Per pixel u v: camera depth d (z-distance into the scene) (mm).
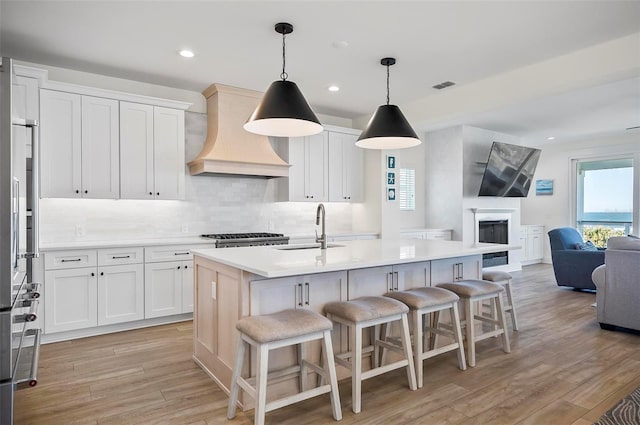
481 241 7043
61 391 2566
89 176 3865
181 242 4121
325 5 2830
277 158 4852
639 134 7258
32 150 2236
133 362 3059
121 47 3510
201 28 3160
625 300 3711
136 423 2195
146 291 3936
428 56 3752
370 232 5781
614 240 3842
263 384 2012
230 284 2514
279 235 4875
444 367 2947
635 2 2795
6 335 1694
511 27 3176
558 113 5836
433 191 7176
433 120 5043
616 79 3500
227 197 5059
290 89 2742
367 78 4359
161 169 4281
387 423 2188
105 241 4098
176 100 4645
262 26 3131
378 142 3617
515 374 2818
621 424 2164
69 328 3553
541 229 8609
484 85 4441
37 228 2307
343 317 2404
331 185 5695
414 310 2660
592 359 3100
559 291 5707
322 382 2600
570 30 3238
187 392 2561
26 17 2967
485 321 3344
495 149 6508
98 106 3920
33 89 3402
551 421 2199
